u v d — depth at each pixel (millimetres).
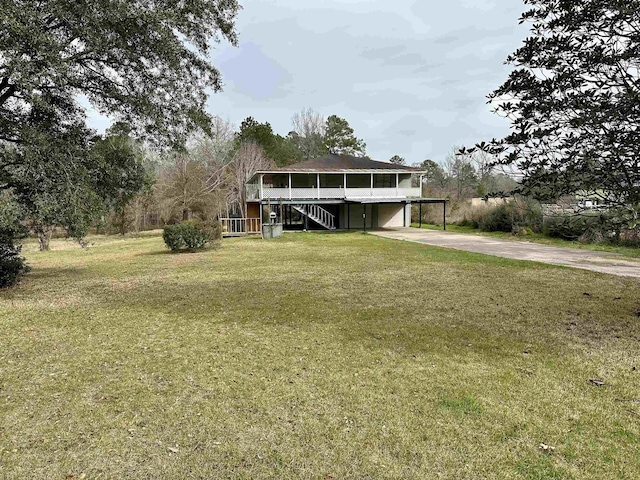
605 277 8680
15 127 7379
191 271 10297
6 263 8531
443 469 2320
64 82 6762
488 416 2916
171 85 8641
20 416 3000
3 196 7477
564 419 2865
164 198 29938
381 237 20234
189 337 4934
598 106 3611
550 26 4129
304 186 28219
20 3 6258
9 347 4602
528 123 3939
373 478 2254
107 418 2961
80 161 7898
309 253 13820
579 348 4379
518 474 2264
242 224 23594
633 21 3785
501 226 21953
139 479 2260
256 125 42812
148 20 7043
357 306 6367
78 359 4211
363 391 3355
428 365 3922
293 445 2582
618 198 3893
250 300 6914
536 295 7027
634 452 2459
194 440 2660
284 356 4223
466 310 6059
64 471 2336
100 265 11945
